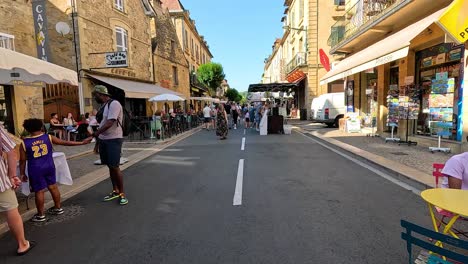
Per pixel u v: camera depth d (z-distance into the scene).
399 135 11.45
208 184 6.07
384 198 4.96
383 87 12.92
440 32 8.77
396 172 6.33
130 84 16.42
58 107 13.51
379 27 11.75
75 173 7.32
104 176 7.03
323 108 19.28
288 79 32.25
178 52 27.69
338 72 12.84
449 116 8.17
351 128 15.05
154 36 22.75
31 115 10.11
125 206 4.90
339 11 24.20
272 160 8.44
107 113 4.95
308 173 6.80
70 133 13.30
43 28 12.77
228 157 9.12
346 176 6.46
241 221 4.14
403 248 3.30
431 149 8.72
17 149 4.49
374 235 3.63
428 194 2.60
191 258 3.21
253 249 3.36
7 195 3.34
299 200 4.94
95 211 4.71
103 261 3.21
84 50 13.80
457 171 2.95
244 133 17.08
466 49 7.92
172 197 5.30
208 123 20.66
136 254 3.33
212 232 3.83
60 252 3.43
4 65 4.26
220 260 3.15
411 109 9.86
